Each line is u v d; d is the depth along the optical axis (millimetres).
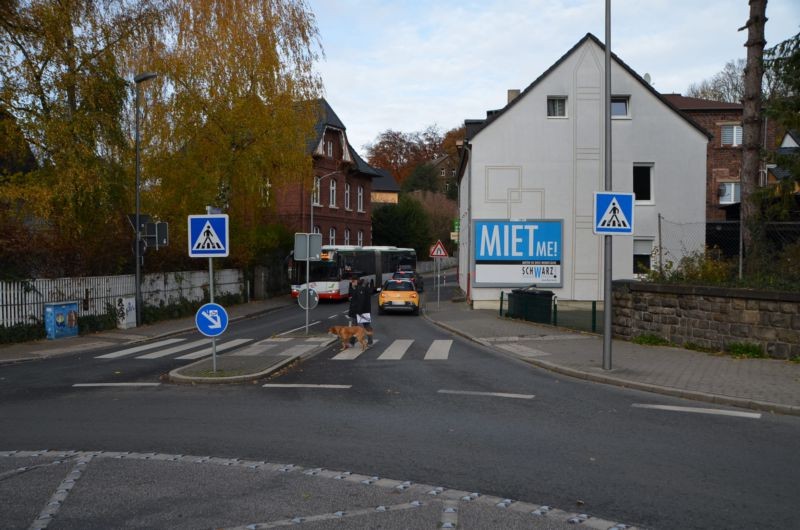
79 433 7758
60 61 19312
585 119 26750
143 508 5273
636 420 8281
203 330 11727
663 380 10570
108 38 21406
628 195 11516
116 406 9312
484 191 26906
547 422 8172
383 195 76188
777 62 14094
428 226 70000
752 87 15906
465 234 38312
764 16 15781
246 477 6055
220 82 27688
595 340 15867
